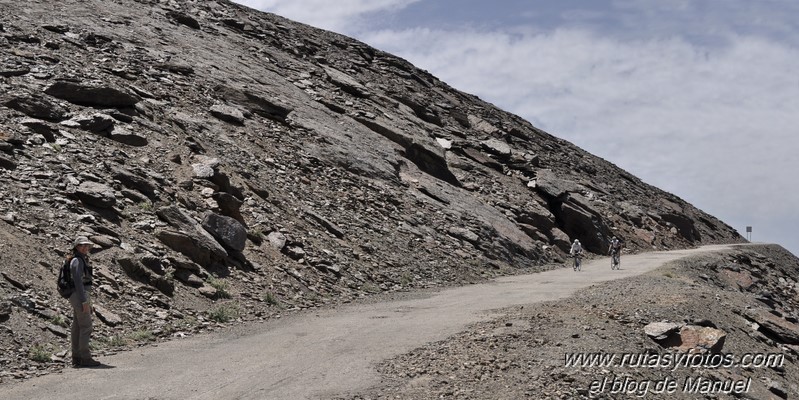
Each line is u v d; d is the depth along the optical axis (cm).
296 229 2447
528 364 1189
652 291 2064
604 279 2755
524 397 1032
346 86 5134
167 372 1088
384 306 1933
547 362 1206
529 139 6988
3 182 1688
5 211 1548
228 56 4378
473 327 1478
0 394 930
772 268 5644
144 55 3503
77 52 3084
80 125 2241
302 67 5188
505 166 5409
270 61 4938
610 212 5738
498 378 1106
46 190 1742
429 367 1144
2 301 1198
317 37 6856
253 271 1958
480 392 1035
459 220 3606
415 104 5697
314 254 2300
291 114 3781
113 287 1469
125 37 3659
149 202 1944
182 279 1678
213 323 1520
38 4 3622
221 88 3541
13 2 3472
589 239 4800
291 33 6431
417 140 4450
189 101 3177
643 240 5544
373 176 3575
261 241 2177
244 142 3059
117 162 2108
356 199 3152
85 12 3853
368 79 6000
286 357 1220
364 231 2833
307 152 3391
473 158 5191
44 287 1337
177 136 2611
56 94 2406
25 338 1148
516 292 2272
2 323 1152
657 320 1650
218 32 5041
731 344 1709
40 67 2630
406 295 2230
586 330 1438
